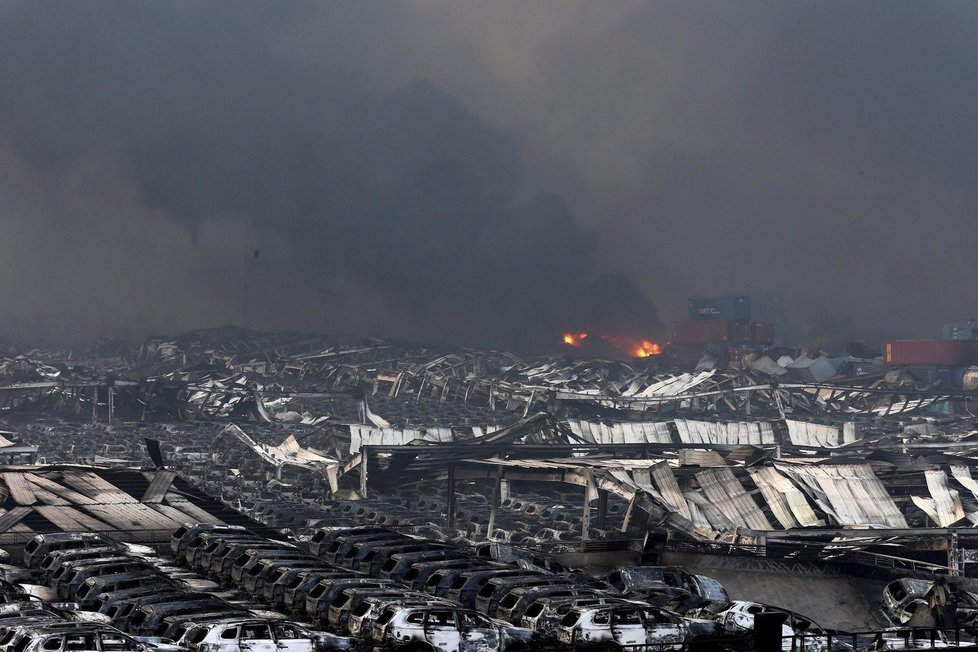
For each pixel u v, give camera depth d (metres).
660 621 134.88
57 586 168.12
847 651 143.00
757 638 93.81
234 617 126.94
